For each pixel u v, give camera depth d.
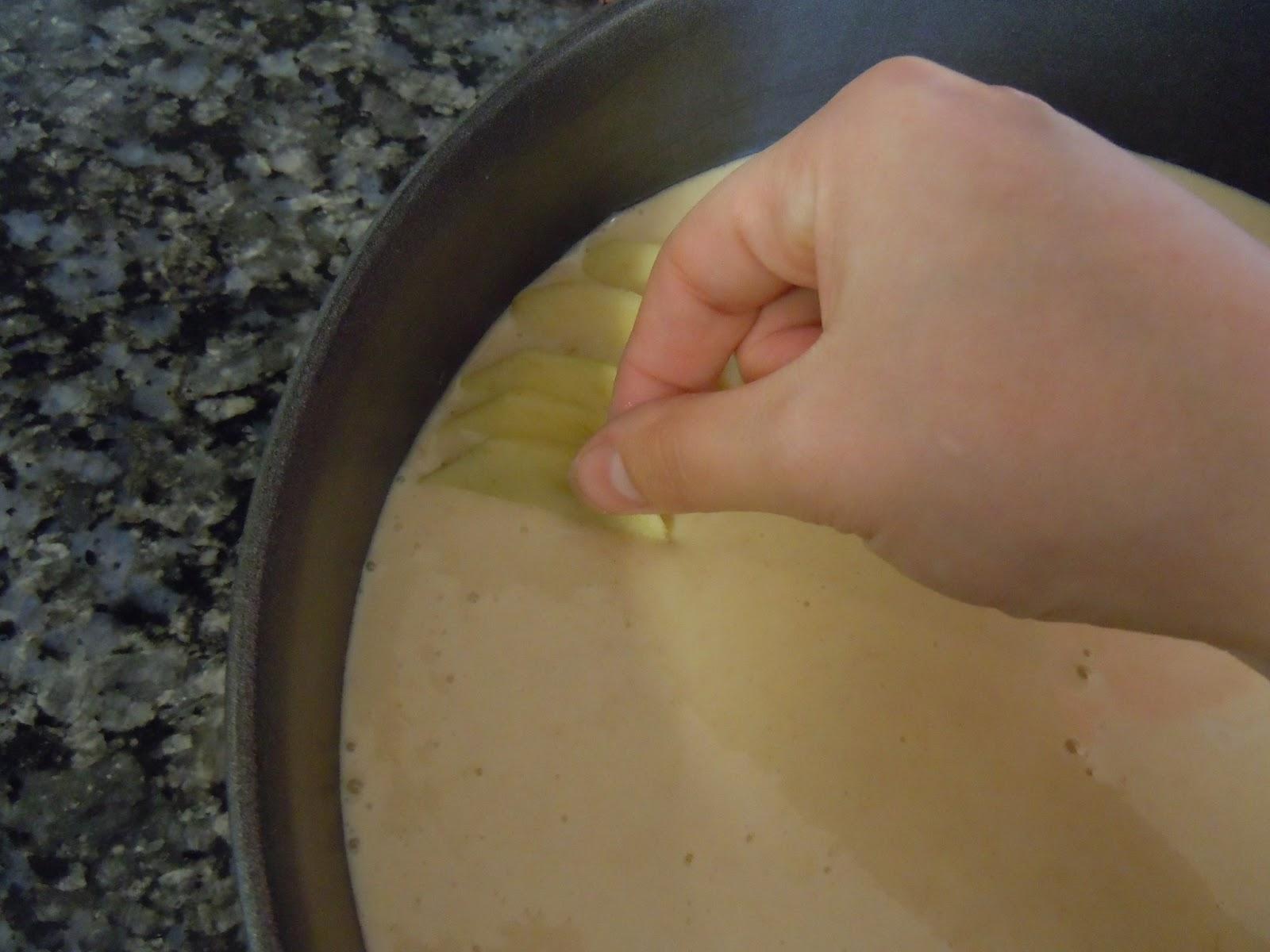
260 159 0.24
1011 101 0.15
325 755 0.18
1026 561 0.15
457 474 0.21
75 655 0.19
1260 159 0.26
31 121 0.23
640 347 0.21
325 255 0.23
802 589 0.20
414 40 0.25
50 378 0.21
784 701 0.19
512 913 0.18
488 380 0.22
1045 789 0.19
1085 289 0.14
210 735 0.19
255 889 0.13
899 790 0.18
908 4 0.23
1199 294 0.13
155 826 0.19
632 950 0.17
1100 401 0.13
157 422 0.21
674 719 0.19
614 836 0.18
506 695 0.19
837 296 0.16
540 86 0.19
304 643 0.17
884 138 0.15
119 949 0.18
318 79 0.25
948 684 0.19
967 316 0.14
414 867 0.18
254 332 0.22
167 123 0.24
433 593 0.20
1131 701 0.19
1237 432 0.13
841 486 0.15
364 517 0.20
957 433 0.14
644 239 0.25
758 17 0.22
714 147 0.25
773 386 0.16
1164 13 0.24
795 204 0.17
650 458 0.18
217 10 0.25
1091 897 0.18
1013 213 0.14
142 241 0.23
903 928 0.18
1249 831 0.19
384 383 0.19
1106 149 0.15
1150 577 0.14
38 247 0.22
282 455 0.15
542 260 0.24
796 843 0.18
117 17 0.25
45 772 0.19
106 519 0.20
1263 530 0.13
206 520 0.21
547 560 0.20
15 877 0.18
